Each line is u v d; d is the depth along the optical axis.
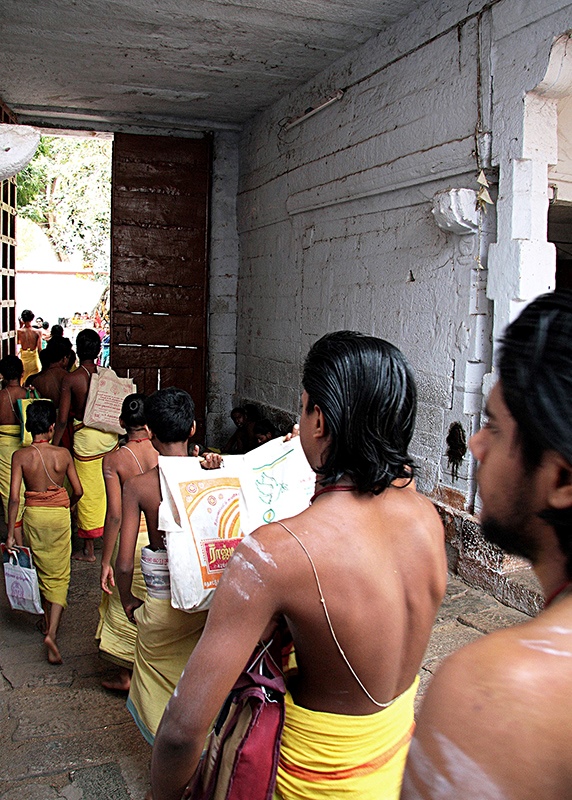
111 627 3.12
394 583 1.32
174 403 2.55
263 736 1.29
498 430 0.71
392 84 5.07
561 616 0.64
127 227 8.12
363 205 5.59
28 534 3.60
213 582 2.04
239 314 8.64
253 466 2.15
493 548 4.07
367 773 1.31
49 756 2.71
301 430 1.44
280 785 1.32
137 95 7.20
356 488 1.35
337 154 5.89
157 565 2.29
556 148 3.97
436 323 4.66
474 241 4.27
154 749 1.35
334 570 1.26
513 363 0.69
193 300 8.46
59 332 8.05
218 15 5.10
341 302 6.02
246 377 8.43
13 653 3.64
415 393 1.40
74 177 21.31
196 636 2.34
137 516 2.51
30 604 3.39
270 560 1.26
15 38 5.68
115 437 5.21
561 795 0.55
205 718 1.25
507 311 4.01
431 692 0.65
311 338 6.63
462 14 4.30
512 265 3.97
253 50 5.80
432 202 4.68
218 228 8.56
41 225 21.94
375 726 1.32
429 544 1.41
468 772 0.58
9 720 2.97
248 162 8.16
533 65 3.77
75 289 20.36
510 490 0.69
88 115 7.79
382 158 5.20
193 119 8.15
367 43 5.43
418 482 4.83
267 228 7.68
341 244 6.00
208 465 2.14
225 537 2.06
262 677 1.30
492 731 0.58
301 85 6.66
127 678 3.20
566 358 0.65
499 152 4.02
